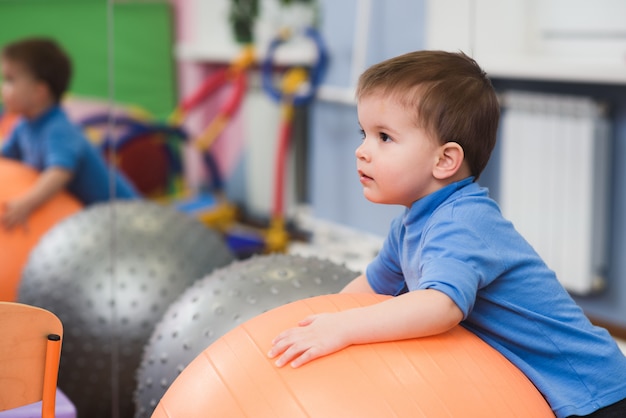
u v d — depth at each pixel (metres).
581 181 2.67
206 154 3.98
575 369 1.19
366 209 3.44
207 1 4.11
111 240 1.91
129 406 1.87
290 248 3.52
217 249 1.99
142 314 1.83
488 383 1.09
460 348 1.12
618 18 2.79
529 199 2.81
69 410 1.54
